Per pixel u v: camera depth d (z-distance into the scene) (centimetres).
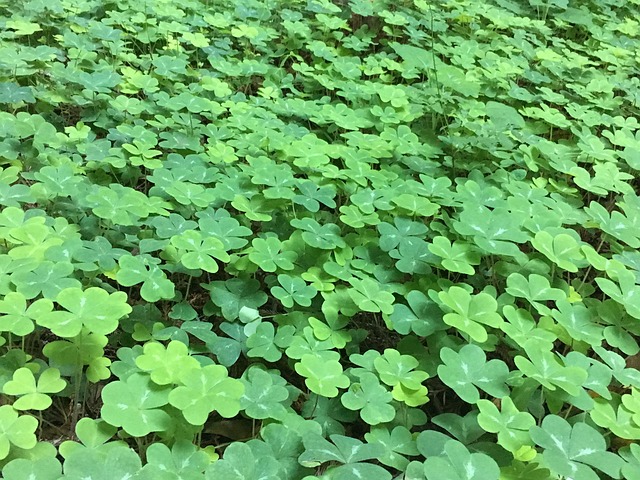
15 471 137
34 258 201
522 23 485
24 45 394
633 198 284
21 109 335
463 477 142
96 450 153
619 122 368
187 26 434
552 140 381
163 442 164
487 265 251
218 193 265
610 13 549
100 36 388
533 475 156
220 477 143
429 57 414
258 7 480
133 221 242
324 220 277
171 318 217
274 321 231
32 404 159
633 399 180
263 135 320
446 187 283
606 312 211
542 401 185
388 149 321
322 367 183
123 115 341
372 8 495
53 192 252
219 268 253
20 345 202
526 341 190
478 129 328
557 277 244
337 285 233
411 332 223
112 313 176
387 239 244
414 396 181
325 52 424
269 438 164
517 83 432
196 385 162
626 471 150
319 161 291
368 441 167
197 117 353
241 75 396
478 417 164
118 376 179
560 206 277
